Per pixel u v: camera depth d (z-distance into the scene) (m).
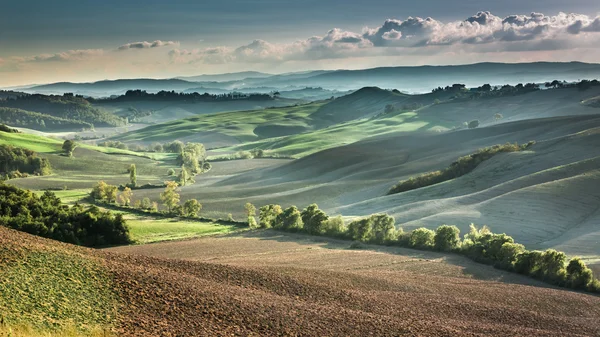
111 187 122.94
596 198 83.06
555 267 55.50
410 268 57.72
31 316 19.59
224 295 27.48
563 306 42.69
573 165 99.44
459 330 28.38
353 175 153.50
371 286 41.19
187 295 25.98
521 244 66.62
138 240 80.31
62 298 22.19
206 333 21.42
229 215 103.50
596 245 65.50
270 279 35.25
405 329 26.86
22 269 24.41
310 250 68.69
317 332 24.22
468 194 101.81
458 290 44.66
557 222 76.88
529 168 109.50
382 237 75.19
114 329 20.06
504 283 51.75
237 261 59.06
